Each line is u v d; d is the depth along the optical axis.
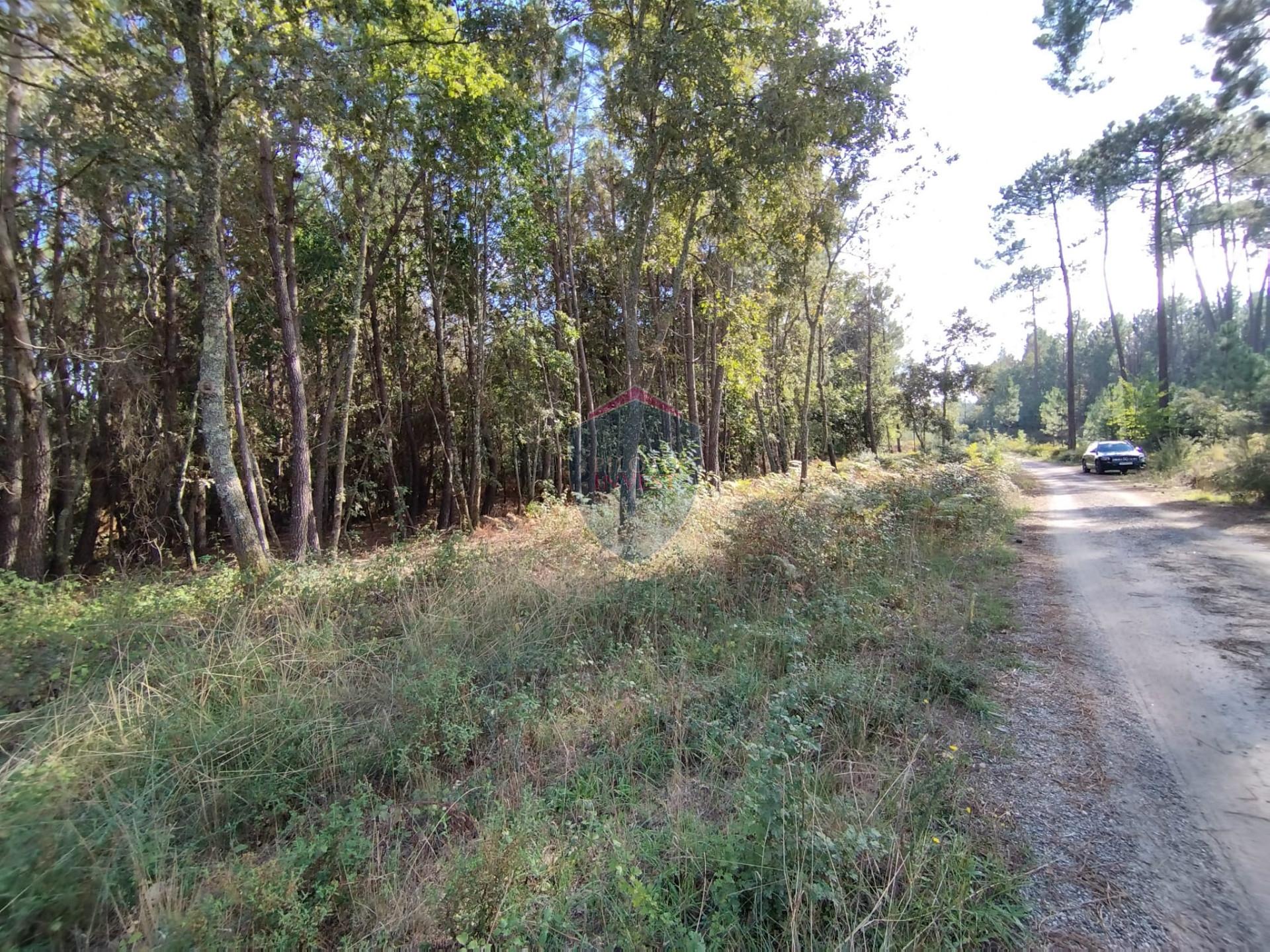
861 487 11.25
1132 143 23.66
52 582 8.12
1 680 4.49
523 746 4.11
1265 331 33.44
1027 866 2.68
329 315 16.52
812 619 5.75
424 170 14.73
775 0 9.01
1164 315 26.80
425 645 5.39
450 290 18.78
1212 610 6.14
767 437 30.81
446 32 10.53
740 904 2.57
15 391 10.87
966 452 25.34
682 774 3.67
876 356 34.75
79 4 7.00
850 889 2.52
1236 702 4.11
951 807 3.04
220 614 5.78
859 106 9.12
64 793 3.17
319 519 16.89
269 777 3.73
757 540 7.23
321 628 5.60
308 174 13.99
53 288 12.90
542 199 18.02
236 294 14.06
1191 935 2.28
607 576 7.19
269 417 18.30
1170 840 2.82
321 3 8.41
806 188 11.84
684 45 8.56
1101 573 8.02
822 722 3.64
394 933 2.64
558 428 18.89
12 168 9.50
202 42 7.81
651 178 9.69
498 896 2.70
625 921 2.49
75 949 2.62
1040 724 3.95
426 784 3.70
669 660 5.15
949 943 2.27
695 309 19.45
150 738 3.83
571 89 16.78
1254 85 10.19
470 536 11.94
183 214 12.10
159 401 14.36
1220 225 14.42
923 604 6.19
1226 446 15.15
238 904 2.71
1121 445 25.28
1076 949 2.25
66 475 13.94
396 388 20.64
